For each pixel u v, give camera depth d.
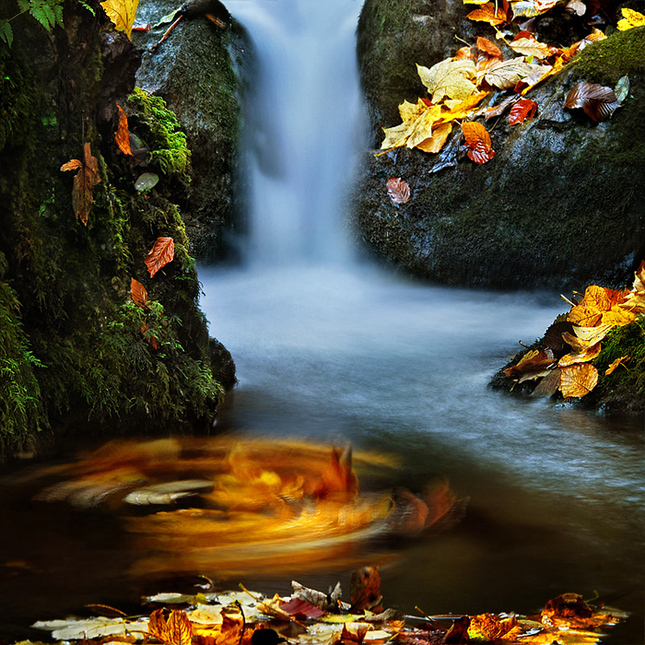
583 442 3.94
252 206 8.39
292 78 8.94
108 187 4.03
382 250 7.89
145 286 4.21
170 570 2.49
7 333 3.38
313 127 8.74
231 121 8.14
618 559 2.61
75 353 3.77
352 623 2.13
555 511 3.05
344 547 2.71
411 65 8.30
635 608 2.26
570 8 8.06
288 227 8.52
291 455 3.71
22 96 3.47
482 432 4.12
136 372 3.96
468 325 6.45
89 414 3.79
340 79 8.81
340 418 4.36
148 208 4.29
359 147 8.52
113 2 3.90
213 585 2.39
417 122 7.78
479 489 3.30
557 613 2.22
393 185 7.84
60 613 2.18
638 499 3.18
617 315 4.75
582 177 6.81
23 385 3.45
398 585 2.42
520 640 2.08
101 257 3.95
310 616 2.19
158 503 3.08
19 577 2.42
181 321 4.35
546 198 6.98
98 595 2.30
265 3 9.27
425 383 5.05
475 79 7.71
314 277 8.06
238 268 8.23
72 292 3.79
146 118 4.41
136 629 2.08
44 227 3.68
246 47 8.62
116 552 2.63
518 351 5.71
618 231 6.65
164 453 3.71
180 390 4.12
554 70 7.36
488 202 7.28
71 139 3.79
